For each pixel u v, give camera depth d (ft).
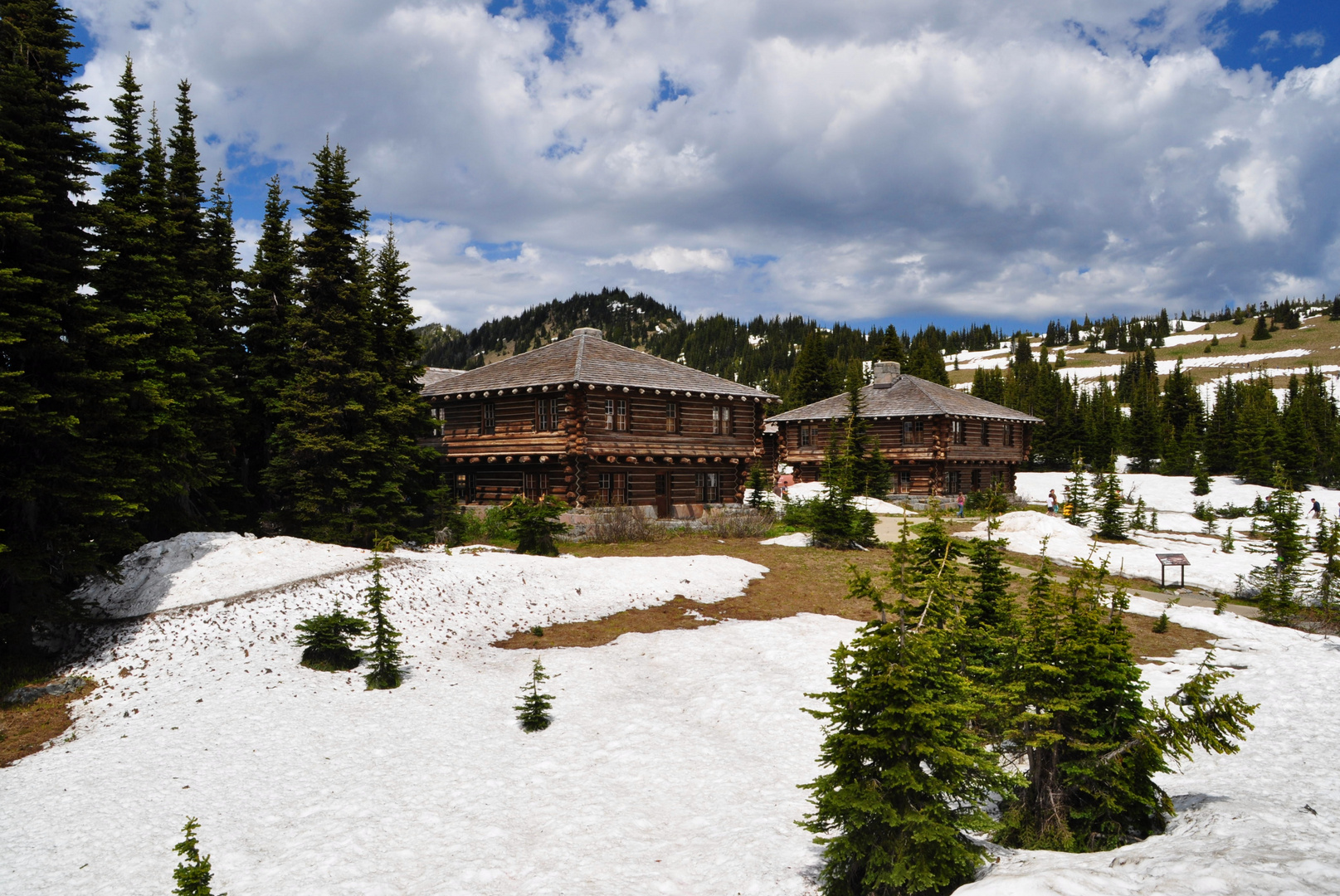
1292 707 44.57
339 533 81.97
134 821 30.91
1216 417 249.34
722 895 23.44
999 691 27.22
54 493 49.67
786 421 186.39
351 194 87.40
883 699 22.47
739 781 33.88
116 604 57.11
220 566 61.77
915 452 165.17
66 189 56.70
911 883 21.18
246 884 25.22
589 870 25.61
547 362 114.93
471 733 40.81
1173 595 81.87
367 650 53.52
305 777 35.01
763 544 98.22
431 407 124.06
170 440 61.57
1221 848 21.38
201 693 45.85
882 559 89.45
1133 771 25.40
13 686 47.11
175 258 76.69
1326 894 17.08
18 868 27.48
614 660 54.65
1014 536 111.55
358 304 87.45
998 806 29.60
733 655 55.11
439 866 26.18
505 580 70.18
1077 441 276.62
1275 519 77.87
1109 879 18.92
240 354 89.71
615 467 110.73
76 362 52.16
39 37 56.59
